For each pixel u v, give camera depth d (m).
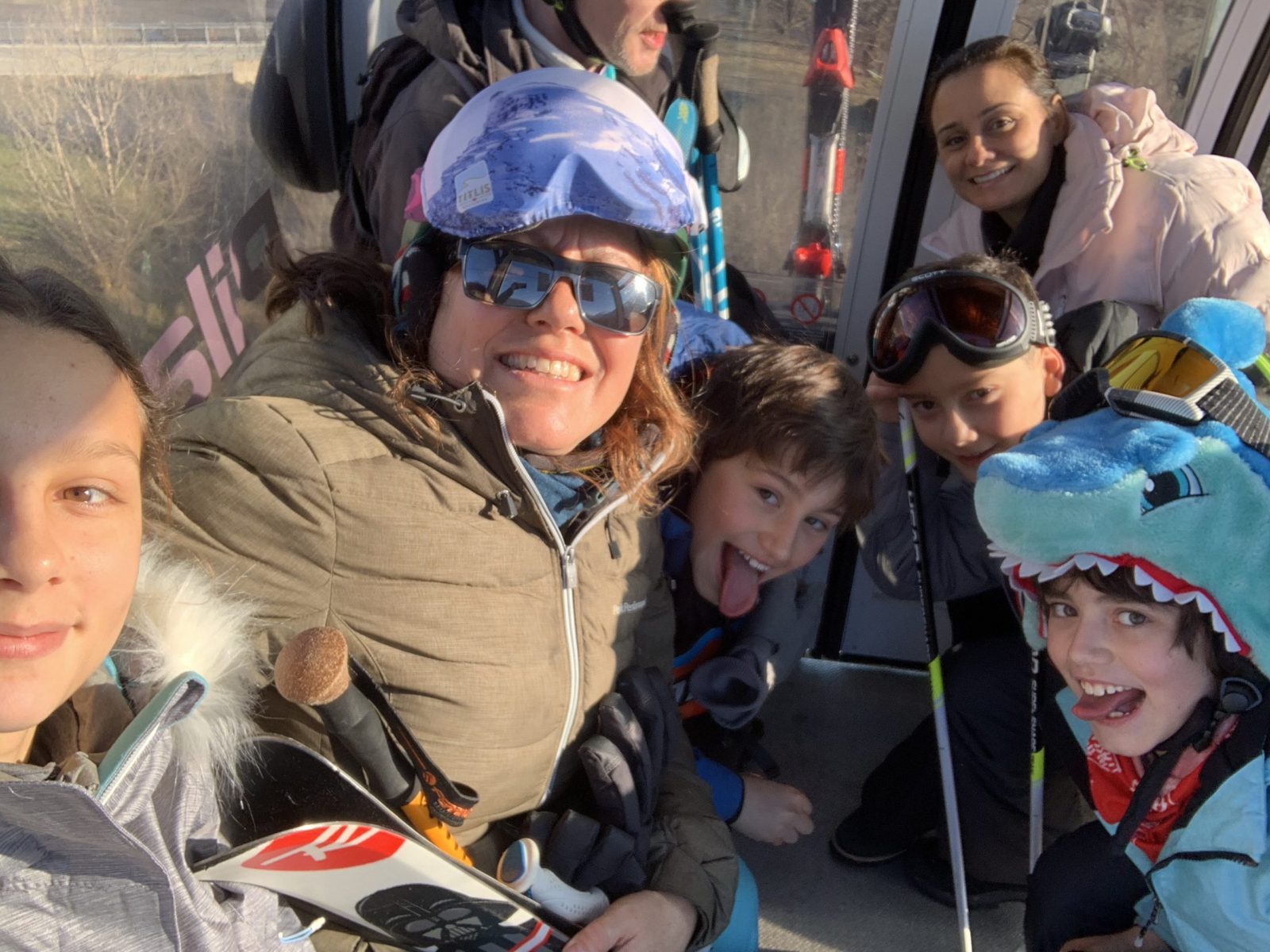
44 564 0.50
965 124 1.30
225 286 1.24
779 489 1.01
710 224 1.36
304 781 0.73
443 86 1.12
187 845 0.65
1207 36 1.34
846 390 1.03
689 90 1.27
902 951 1.17
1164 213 1.29
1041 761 1.04
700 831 0.94
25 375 0.51
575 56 1.18
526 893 0.81
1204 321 0.85
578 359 0.83
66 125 0.98
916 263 1.47
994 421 1.10
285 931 0.73
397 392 0.80
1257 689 0.78
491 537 0.82
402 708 0.81
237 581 0.77
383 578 0.79
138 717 0.59
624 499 0.90
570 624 0.87
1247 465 0.75
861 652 1.63
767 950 1.16
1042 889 0.97
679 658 1.14
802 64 1.36
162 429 0.61
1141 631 0.79
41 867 0.54
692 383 1.08
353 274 0.88
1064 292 1.36
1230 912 0.80
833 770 1.43
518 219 0.77
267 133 1.26
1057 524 0.78
